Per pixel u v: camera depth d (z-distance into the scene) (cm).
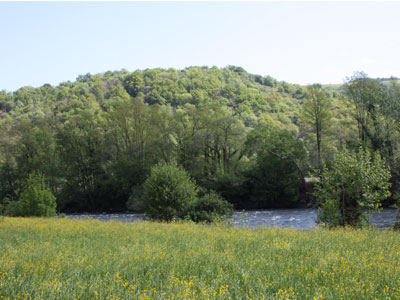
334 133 5653
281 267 829
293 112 11444
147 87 13700
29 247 1211
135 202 5525
